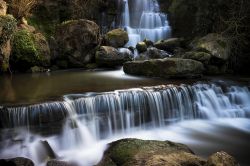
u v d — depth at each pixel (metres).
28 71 12.80
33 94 8.91
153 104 9.32
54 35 14.27
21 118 7.66
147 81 10.72
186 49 14.73
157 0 17.94
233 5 14.11
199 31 15.26
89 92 9.07
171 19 16.94
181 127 9.43
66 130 8.12
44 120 7.89
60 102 8.09
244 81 11.30
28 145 7.50
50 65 13.54
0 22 11.23
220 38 13.27
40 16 15.21
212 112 10.23
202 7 15.11
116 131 8.87
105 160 6.76
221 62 12.84
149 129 9.28
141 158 6.25
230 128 9.41
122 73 12.44
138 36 16.52
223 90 10.58
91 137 8.45
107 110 8.75
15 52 12.41
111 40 14.62
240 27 13.93
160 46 15.24
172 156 6.18
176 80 10.98
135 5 17.83
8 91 9.31
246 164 7.25
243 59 13.73
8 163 6.43
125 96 8.99
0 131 7.51
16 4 13.53
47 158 7.23
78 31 13.72
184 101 9.85
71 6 16.19
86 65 13.90
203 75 12.33
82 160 7.23
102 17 17.42
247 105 10.70
